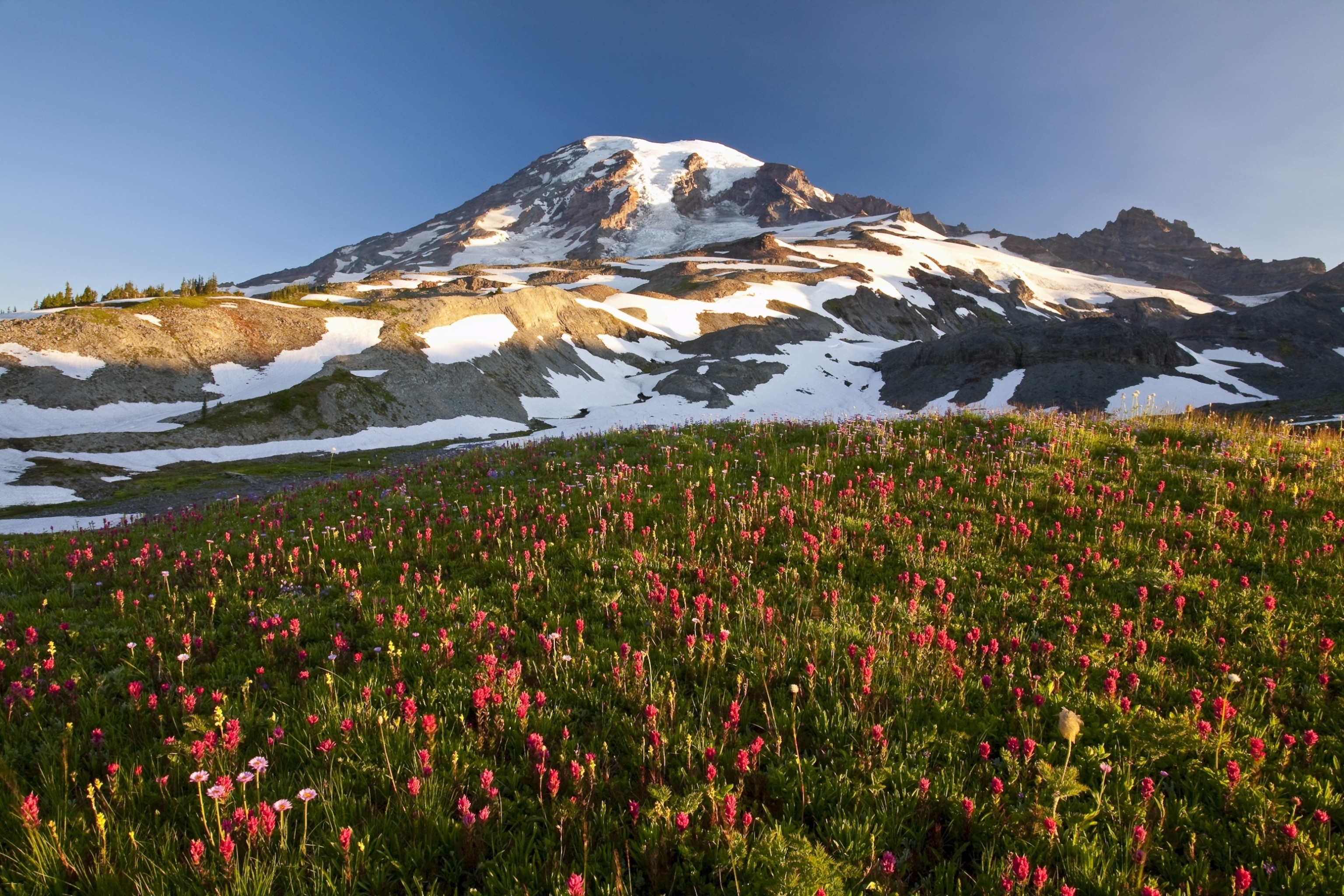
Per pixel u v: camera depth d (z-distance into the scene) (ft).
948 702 18.29
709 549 31.42
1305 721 17.90
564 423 352.90
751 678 19.89
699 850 12.95
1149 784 14.07
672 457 50.16
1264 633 22.16
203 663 22.38
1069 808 14.20
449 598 26.89
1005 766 15.57
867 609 24.72
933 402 417.08
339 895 11.76
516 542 33.42
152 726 17.84
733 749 16.35
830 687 19.08
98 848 12.71
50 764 15.61
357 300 510.17
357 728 16.87
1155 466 40.27
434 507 41.68
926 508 35.60
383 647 22.63
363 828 13.52
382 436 281.74
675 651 21.68
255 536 37.24
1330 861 12.58
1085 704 18.08
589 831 13.55
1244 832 13.73
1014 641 21.88
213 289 463.83
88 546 40.24
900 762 15.75
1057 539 31.01
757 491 38.32
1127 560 28.58
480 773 15.55
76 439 213.46
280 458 235.81
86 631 25.11
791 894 11.31
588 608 25.75
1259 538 29.78
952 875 12.55
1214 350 560.20
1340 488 34.14
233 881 11.64
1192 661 21.38
